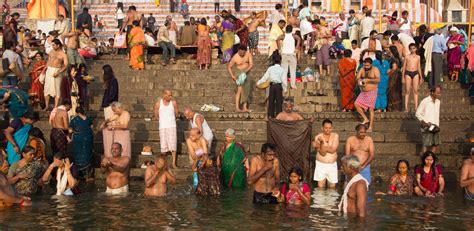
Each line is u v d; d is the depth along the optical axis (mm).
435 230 9156
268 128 13617
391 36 20062
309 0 29844
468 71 17875
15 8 30891
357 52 19484
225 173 13070
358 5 30047
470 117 16125
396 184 12086
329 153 13023
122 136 13766
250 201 11320
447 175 14094
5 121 15336
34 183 12117
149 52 21906
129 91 17922
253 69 18953
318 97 17734
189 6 30031
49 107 16672
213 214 10156
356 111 16453
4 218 9828
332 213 10195
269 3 29609
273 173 11203
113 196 11820
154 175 11922
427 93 17875
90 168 14039
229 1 29922
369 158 12734
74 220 9703
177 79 18672
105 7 29859
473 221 9766
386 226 9336
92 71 19109
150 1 30156
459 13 31328
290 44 17906
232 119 15945
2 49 20625
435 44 17969
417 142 15086
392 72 16688
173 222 9578
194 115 14039
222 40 20406
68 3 28406
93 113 16156
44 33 23047
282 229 9070
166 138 14156
